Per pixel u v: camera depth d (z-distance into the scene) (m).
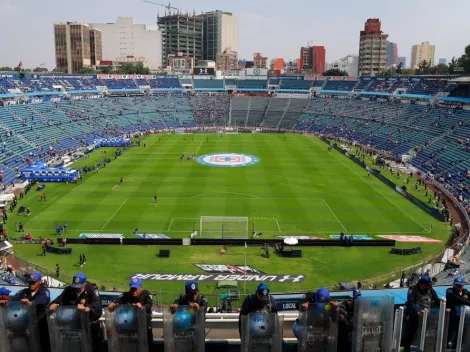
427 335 11.70
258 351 11.22
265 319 11.13
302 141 157.88
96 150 135.00
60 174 96.62
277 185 95.81
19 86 157.12
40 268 54.81
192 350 11.40
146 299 11.78
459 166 101.50
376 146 142.25
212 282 51.91
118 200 83.81
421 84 172.88
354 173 108.12
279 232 68.38
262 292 11.40
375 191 92.38
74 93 181.38
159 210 78.06
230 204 81.88
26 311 11.25
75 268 55.59
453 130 125.56
